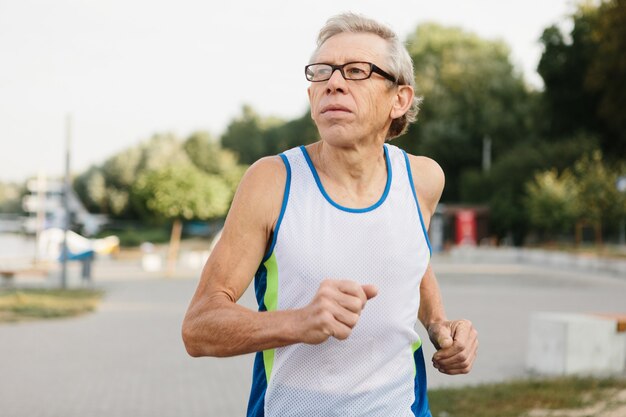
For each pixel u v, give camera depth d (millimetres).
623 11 30875
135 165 81688
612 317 8773
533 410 6449
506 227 43094
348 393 1997
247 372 9141
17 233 96812
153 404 7367
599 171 28766
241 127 87250
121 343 11352
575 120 46406
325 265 1950
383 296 1996
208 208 26125
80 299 17672
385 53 1957
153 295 19125
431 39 55594
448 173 52406
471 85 50812
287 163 2012
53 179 92500
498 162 46562
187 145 81562
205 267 1944
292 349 1984
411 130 52062
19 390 7973
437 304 2352
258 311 1881
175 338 11898
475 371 8852
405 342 2053
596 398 6895
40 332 12562
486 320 13797
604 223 29281
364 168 2010
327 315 1653
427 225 2232
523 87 51688
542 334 8703
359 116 1932
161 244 58406
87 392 7914
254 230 1956
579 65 44594
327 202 1979
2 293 18781
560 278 25312
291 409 2012
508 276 26203
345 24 1970
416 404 2162
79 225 37750
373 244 1981
